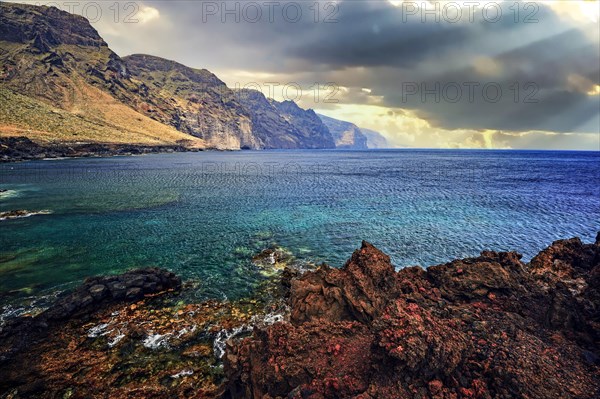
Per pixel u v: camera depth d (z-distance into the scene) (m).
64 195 61.75
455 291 17.75
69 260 30.33
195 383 15.11
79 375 15.52
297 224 43.69
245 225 42.97
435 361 10.00
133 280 23.50
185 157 190.75
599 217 47.53
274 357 12.12
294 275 25.73
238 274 27.83
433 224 43.88
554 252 22.88
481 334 12.45
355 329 13.72
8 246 33.75
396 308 12.14
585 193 69.19
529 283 17.89
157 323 20.00
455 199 62.53
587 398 9.45
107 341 18.14
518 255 20.55
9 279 26.30
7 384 14.92
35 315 20.77
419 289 18.30
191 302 22.86
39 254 31.69
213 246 34.69
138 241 35.88
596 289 15.20
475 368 10.62
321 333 13.22
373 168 142.88
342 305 16.30
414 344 10.04
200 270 28.53
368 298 15.86
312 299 16.89
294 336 12.88
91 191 66.62
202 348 17.64
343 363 11.49
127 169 112.06
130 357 16.86
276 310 21.84
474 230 40.94
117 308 21.67
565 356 11.41
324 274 19.45
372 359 10.67
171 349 17.52
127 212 49.28
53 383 15.00
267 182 87.62
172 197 62.12
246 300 23.27
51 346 17.64
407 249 34.19
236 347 14.36
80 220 44.16
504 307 15.86
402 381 9.97
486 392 9.71
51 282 25.81
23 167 105.19
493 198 63.59
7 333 18.22
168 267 29.09
